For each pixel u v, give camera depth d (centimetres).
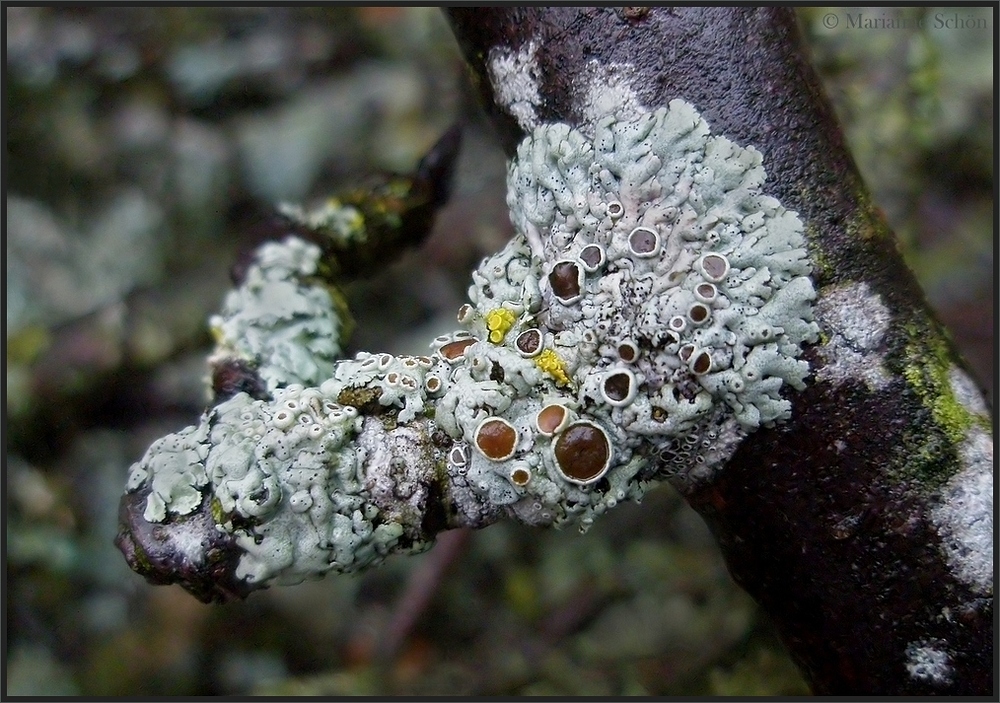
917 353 6
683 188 6
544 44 6
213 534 6
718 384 6
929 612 6
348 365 6
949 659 6
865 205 6
